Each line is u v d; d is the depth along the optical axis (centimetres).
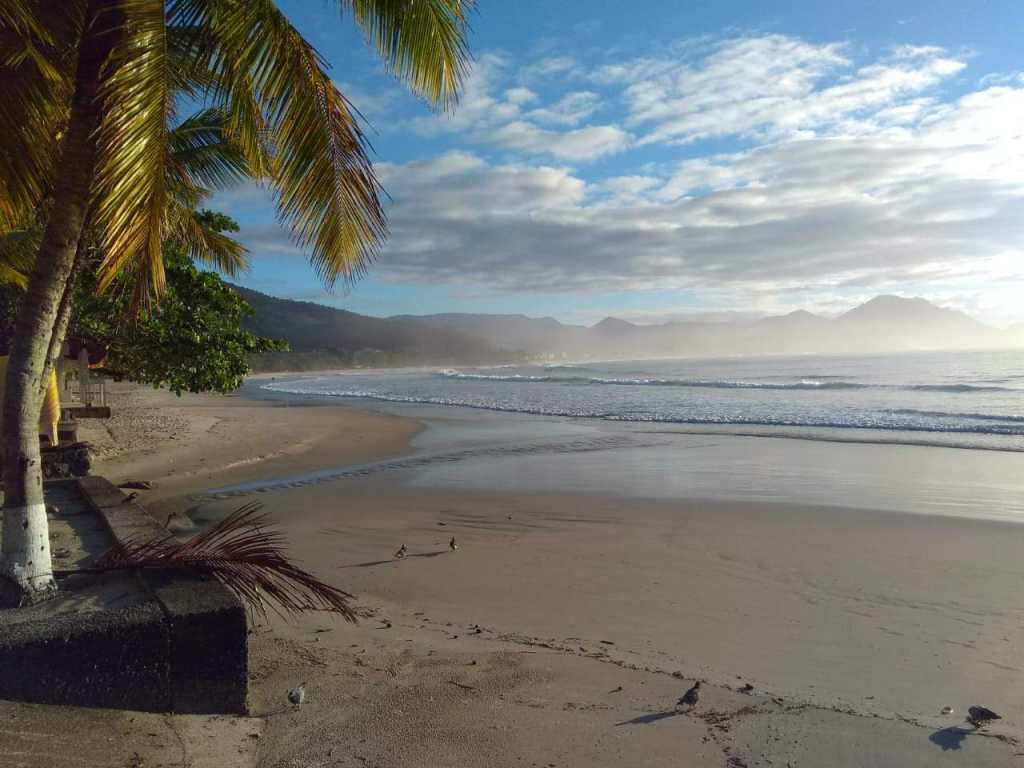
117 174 402
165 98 421
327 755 364
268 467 1734
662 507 1223
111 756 322
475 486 1449
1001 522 1085
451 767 356
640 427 2614
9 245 1091
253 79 460
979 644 589
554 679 477
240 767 346
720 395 4347
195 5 464
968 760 373
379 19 500
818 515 1152
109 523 614
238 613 397
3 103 496
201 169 1077
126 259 416
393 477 1576
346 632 586
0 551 437
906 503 1257
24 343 433
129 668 374
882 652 570
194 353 1521
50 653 358
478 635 592
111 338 1484
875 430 2419
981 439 2166
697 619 655
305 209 477
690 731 402
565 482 1491
